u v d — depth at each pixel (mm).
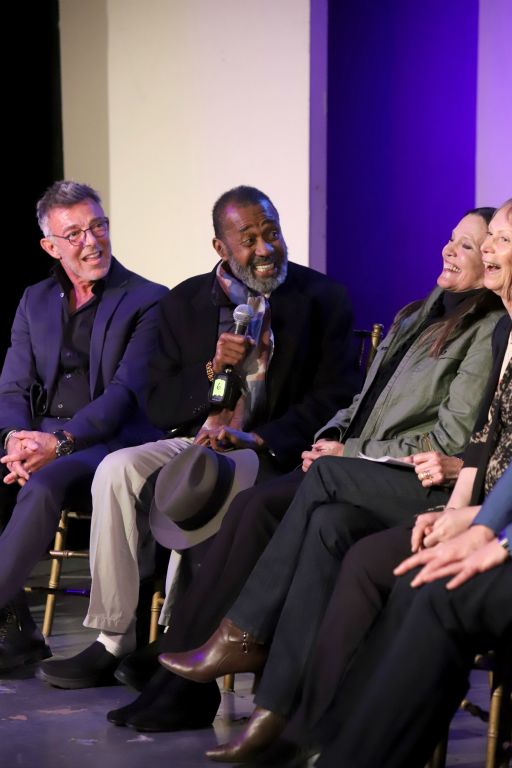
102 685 10133
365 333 11508
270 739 7883
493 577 6867
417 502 8438
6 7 14812
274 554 8305
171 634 8883
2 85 14883
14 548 10398
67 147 15281
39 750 8453
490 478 7914
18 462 11172
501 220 8117
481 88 14156
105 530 10148
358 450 9258
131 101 14859
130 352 11742
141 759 8234
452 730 8906
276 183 14031
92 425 11344
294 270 11258
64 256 11797
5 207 15008
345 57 14625
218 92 14305
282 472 10438
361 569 7715
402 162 14648
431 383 9289
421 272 14711
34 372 12211
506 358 8211
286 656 7938
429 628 6859
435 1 14328
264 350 10758
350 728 6848
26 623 10656
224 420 10766
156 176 14773
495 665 7273
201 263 14586
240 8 14094
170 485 9797
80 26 15055
